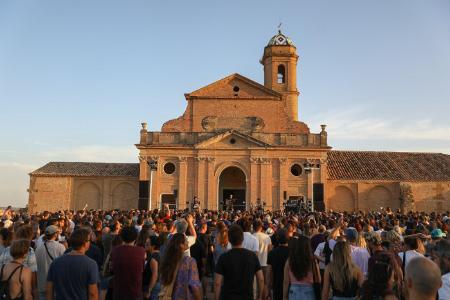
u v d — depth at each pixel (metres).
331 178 48.53
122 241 10.01
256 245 12.08
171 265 8.27
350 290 7.86
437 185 48.88
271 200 46.78
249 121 49.31
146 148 47.72
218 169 47.34
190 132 48.25
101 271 11.62
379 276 6.02
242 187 51.91
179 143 48.03
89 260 7.69
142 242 10.57
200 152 47.53
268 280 10.65
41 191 49.62
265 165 47.28
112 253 8.97
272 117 49.41
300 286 8.50
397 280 8.79
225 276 8.22
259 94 49.94
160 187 47.22
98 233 13.93
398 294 8.77
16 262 8.23
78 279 7.46
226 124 49.25
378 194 48.91
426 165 52.03
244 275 8.17
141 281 8.82
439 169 51.09
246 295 8.11
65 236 13.84
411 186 48.53
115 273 8.74
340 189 49.03
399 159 53.28
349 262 7.97
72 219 22.91
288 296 8.74
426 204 48.47
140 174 47.31
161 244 9.92
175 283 8.26
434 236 12.07
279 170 47.25
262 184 46.88
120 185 50.28
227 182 52.16
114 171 50.94
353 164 51.66
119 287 8.63
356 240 10.77
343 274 7.88
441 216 31.09
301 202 41.25
